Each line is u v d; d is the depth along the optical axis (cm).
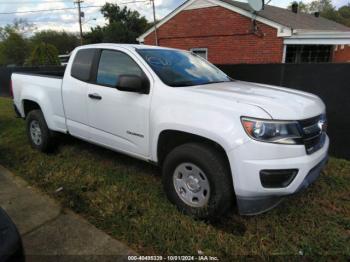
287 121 254
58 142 475
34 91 462
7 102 1073
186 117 282
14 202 333
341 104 473
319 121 290
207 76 375
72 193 346
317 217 300
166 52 383
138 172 400
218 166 267
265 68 548
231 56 1391
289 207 315
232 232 279
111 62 364
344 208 319
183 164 293
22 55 4925
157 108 306
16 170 419
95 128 382
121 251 256
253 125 249
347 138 476
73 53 414
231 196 271
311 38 1180
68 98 408
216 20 1398
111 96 350
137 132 331
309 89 503
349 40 1144
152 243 263
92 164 428
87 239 271
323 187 362
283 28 1193
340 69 466
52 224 293
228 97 279
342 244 262
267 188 252
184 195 301
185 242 264
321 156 284
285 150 249
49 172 405
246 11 1288
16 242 188
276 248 258
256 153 247
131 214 303
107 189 355
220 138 258
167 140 315
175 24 1558
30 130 488
